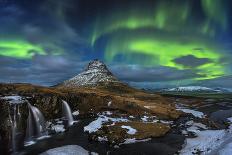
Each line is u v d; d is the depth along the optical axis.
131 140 49.47
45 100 60.00
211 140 52.34
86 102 72.31
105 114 68.62
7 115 47.12
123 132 51.62
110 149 44.66
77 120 63.66
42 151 42.91
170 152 44.16
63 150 43.12
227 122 75.88
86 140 49.12
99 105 73.62
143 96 141.12
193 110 103.69
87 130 54.56
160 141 50.38
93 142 48.06
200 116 85.88
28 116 51.88
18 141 47.06
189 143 49.84
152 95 157.50
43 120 56.91
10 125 46.62
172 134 56.34
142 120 66.50
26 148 44.50
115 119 63.28
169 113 78.94
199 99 175.12
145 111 76.81
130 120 64.50
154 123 62.31
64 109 64.62
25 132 49.84
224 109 113.38
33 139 49.84
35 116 54.22
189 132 58.66
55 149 43.50
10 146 44.84
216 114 97.25
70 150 43.22
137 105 79.38
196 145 48.62
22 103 51.66
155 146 47.00
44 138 50.50
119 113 71.38
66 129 56.09
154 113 76.50
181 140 51.69
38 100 58.50
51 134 53.09
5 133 45.38
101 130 52.00
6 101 49.81
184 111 96.12
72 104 68.88
